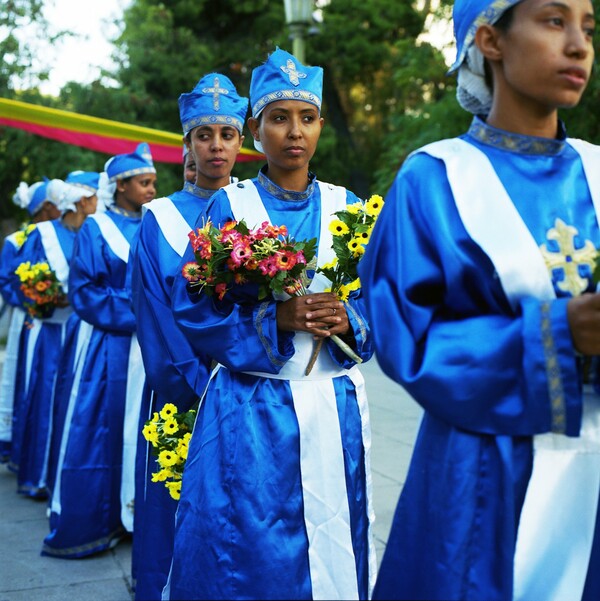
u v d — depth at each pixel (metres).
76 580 3.81
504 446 1.53
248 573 2.29
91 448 4.16
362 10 16.97
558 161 1.65
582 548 1.57
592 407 1.61
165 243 3.18
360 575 2.54
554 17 1.53
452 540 1.54
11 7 13.87
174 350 3.00
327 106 18.30
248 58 17.23
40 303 5.32
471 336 1.51
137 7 17.11
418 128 10.43
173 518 3.10
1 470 6.19
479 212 1.55
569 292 1.54
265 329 2.38
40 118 6.05
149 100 15.55
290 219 2.64
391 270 1.62
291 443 2.40
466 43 1.65
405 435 6.18
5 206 16.05
